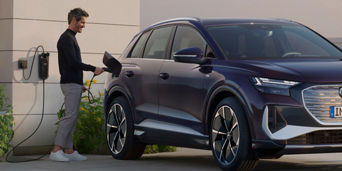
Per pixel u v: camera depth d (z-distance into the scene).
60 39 9.73
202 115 8.04
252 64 7.55
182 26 8.95
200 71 8.11
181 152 11.13
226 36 8.33
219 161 7.78
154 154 10.84
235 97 7.55
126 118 9.53
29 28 11.02
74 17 9.75
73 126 9.86
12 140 10.83
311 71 7.27
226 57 7.96
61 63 9.77
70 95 9.75
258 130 7.21
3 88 10.53
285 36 8.55
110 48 11.80
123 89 9.61
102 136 11.06
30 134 11.01
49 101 11.15
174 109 8.55
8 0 10.96
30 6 11.03
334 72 7.25
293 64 7.53
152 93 8.98
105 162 9.44
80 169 8.53
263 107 7.18
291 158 9.75
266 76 7.27
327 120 7.10
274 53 8.22
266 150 7.38
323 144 7.14
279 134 7.10
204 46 8.34
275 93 7.18
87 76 11.61
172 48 8.91
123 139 9.65
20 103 10.92
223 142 7.73
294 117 7.09
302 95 7.08
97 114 11.19
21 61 10.88
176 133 8.48
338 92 7.13
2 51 11.02
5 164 9.42
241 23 8.67
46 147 11.11
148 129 9.04
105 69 9.68
